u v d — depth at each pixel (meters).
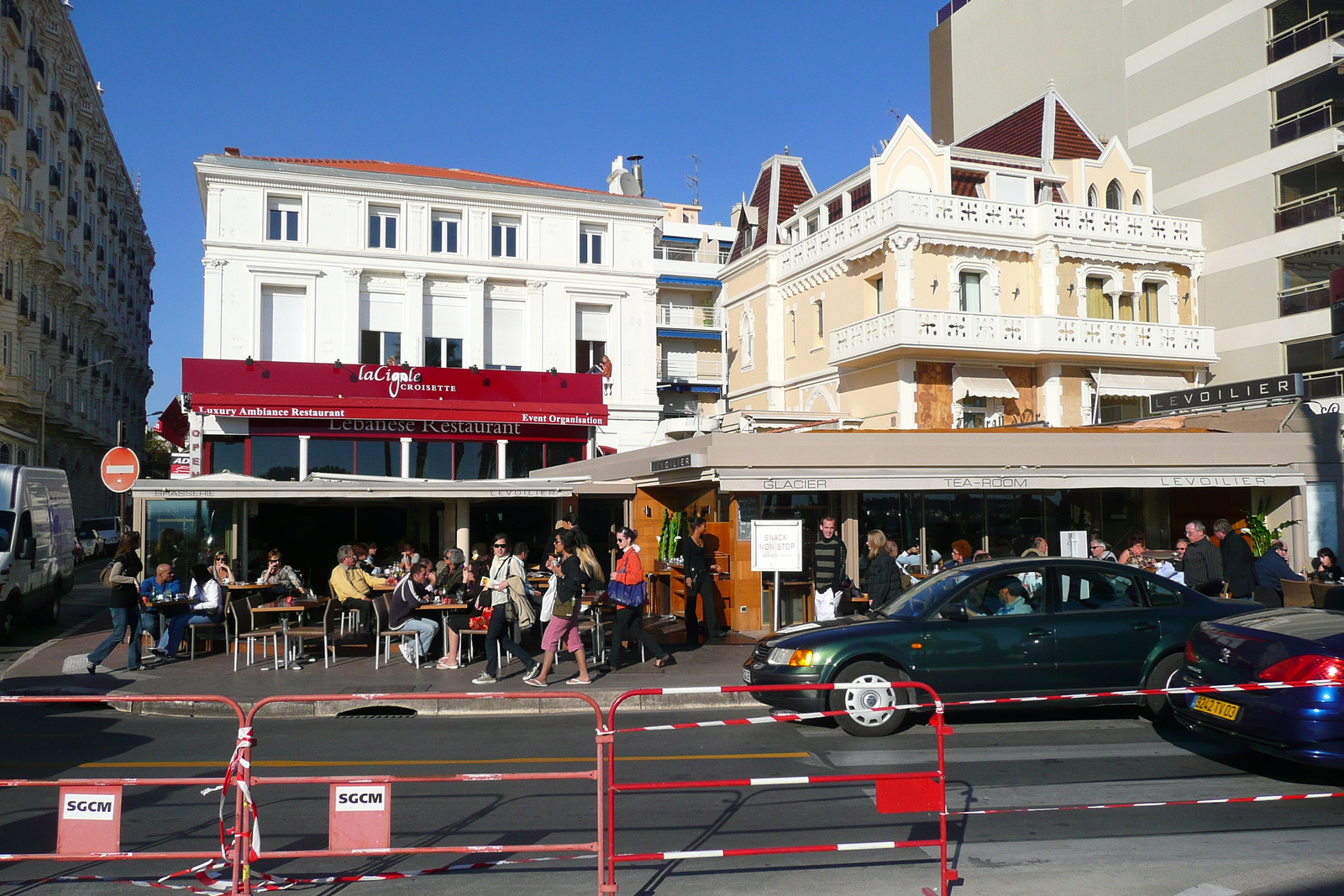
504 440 30.50
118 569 13.16
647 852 5.88
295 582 16.20
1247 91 30.05
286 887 5.42
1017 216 28.70
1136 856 5.88
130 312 71.19
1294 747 6.95
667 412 48.38
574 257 33.38
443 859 5.93
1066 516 17.98
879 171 29.33
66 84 49.38
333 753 8.82
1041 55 38.72
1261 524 17.72
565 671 12.85
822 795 7.26
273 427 27.81
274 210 30.22
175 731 10.07
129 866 5.84
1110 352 28.23
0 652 15.95
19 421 43.16
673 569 18.09
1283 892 5.21
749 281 36.12
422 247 31.61
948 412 27.48
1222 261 30.75
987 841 6.20
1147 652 9.40
